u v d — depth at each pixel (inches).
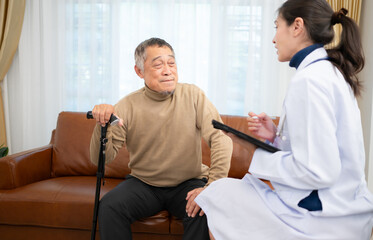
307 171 40.8
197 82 126.8
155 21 124.5
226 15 122.0
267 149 47.7
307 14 47.4
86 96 127.5
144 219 73.4
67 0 124.5
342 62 46.3
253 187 49.6
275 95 124.3
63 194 79.0
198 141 72.4
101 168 64.2
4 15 122.4
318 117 41.0
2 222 78.4
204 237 56.1
